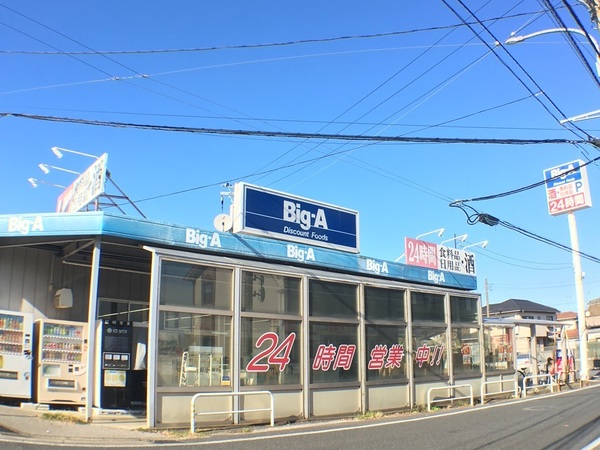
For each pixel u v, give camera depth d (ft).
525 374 89.45
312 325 46.24
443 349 59.88
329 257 51.06
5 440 27.53
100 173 42.39
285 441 32.30
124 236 37.60
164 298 37.06
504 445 32.04
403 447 30.94
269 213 46.83
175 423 35.88
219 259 40.42
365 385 49.34
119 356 42.45
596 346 187.11
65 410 39.88
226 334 40.09
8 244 41.93
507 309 207.10
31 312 43.50
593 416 45.68
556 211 104.37
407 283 56.85
